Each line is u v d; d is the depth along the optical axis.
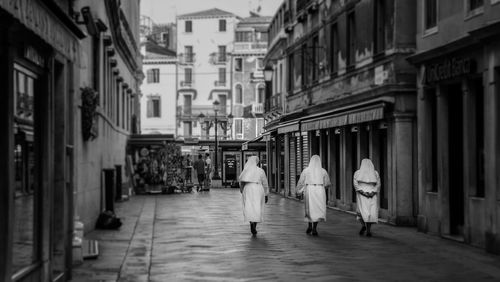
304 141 34.03
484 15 15.39
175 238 17.11
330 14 29.47
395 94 20.75
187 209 27.23
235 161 51.97
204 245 15.74
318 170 18.08
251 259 13.53
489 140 14.88
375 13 23.36
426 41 18.70
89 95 16.02
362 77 24.72
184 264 12.88
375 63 23.06
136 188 40.75
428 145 18.69
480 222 15.45
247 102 102.69
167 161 41.75
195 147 65.00
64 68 10.51
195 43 104.69
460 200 17.33
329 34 29.75
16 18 6.64
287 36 39.62
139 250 14.84
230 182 51.72
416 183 20.67
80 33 9.74
